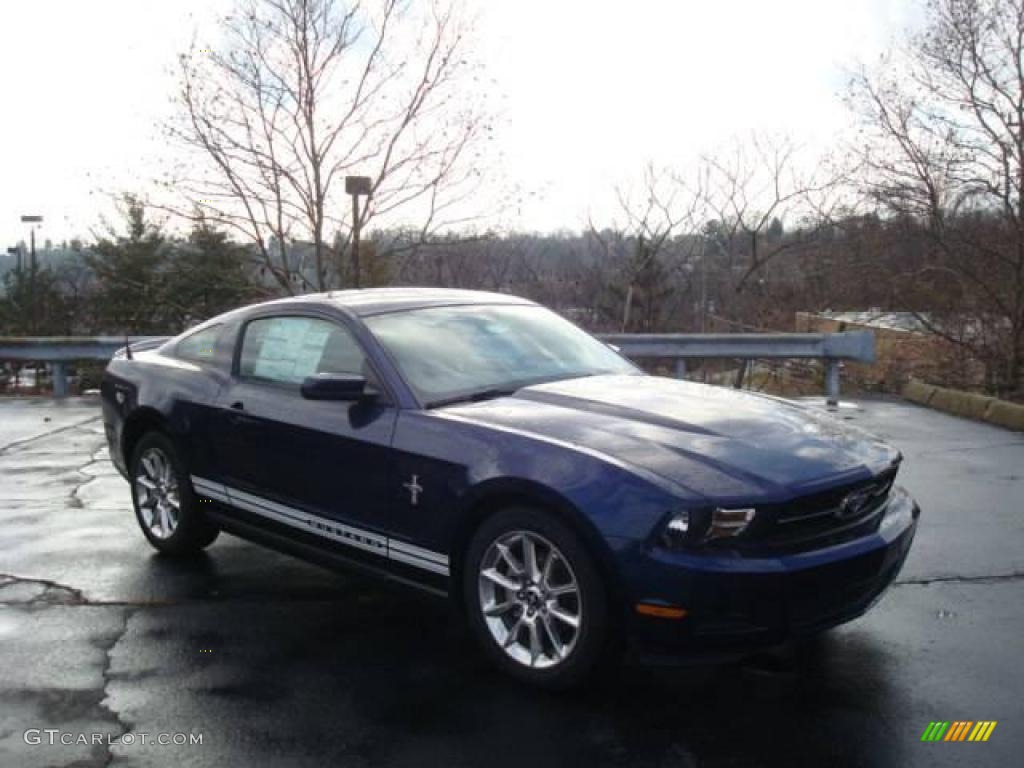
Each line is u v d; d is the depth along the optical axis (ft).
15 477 24.66
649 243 74.59
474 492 12.29
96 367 65.21
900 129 42.55
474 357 14.99
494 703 11.71
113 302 73.00
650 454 11.70
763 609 10.90
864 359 36.73
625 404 13.47
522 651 12.19
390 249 46.98
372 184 43.57
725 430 12.54
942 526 19.60
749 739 10.75
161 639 13.83
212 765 10.24
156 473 18.21
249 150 42.32
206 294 52.39
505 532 12.12
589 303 75.00
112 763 10.28
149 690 12.11
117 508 21.52
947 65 39.78
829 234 63.62
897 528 12.57
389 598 15.62
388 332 14.87
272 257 47.88
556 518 11.60
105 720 11.28
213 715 11.41
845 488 11.75
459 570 12.84
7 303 101.50
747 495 11.03
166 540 17.69
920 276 45.21
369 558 13.94
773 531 11.15
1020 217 40.09
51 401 39.19
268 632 14.14
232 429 15.99
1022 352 40.70
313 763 10.28
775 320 67.82
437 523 12.82
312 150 43.09
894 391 40.47
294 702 11.76
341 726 11.12
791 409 14.25
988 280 41.70
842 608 11.62
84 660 13.06
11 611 14.98
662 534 10.89
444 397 13.89
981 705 11.56
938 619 14.43
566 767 10.17
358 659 13.12
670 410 13.24
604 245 75.97
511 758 10.36
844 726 11.03
